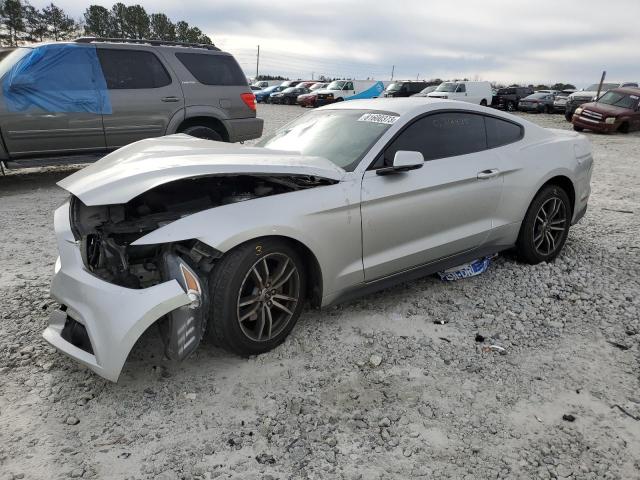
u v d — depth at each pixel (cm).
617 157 1250
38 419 258
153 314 259
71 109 712
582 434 254
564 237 480
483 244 421
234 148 356
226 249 279
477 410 270
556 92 3544
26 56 688
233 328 290
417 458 237
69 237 300
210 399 276
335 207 321
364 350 324
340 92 3181
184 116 797
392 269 364
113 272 293
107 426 254
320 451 240
